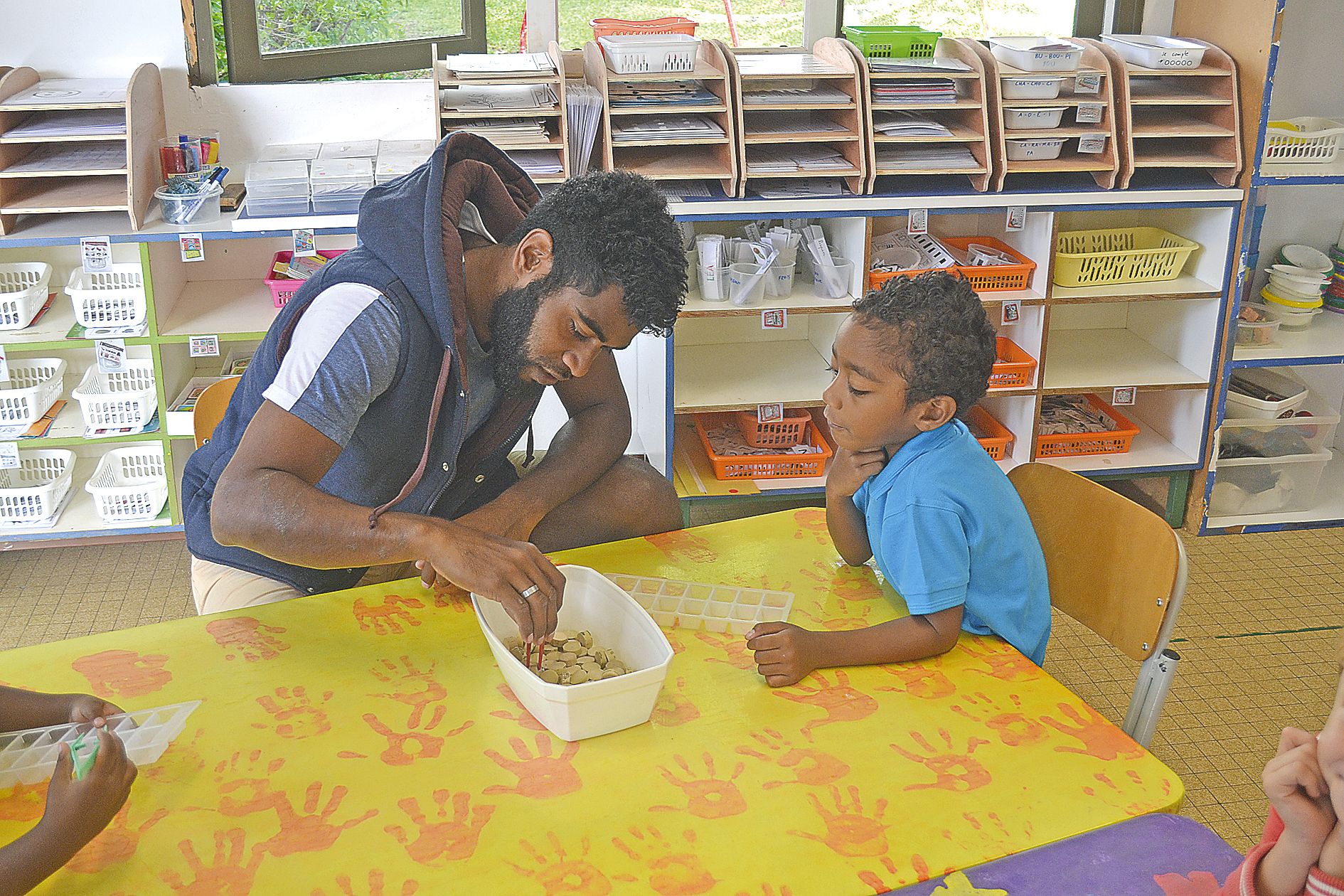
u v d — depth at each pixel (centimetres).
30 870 97
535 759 117
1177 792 113
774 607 144
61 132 257
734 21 321
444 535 131
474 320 155
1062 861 104
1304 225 342
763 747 119
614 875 102
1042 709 126
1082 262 300
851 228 292
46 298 289
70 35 283
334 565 136
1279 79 327
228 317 287
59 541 306
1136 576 146
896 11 322
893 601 149
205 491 168
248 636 139
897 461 142
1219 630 269
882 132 277
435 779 114
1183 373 316
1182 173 305
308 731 121
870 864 103
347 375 142
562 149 270
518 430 179
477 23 320
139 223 264
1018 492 164
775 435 314
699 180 290
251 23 294
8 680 129
